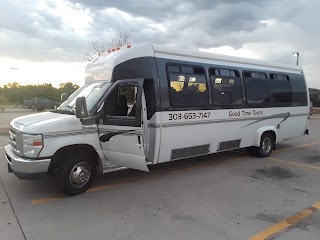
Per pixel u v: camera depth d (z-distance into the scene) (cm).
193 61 687
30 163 500
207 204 518
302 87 1026
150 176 684
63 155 542
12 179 639
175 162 821
